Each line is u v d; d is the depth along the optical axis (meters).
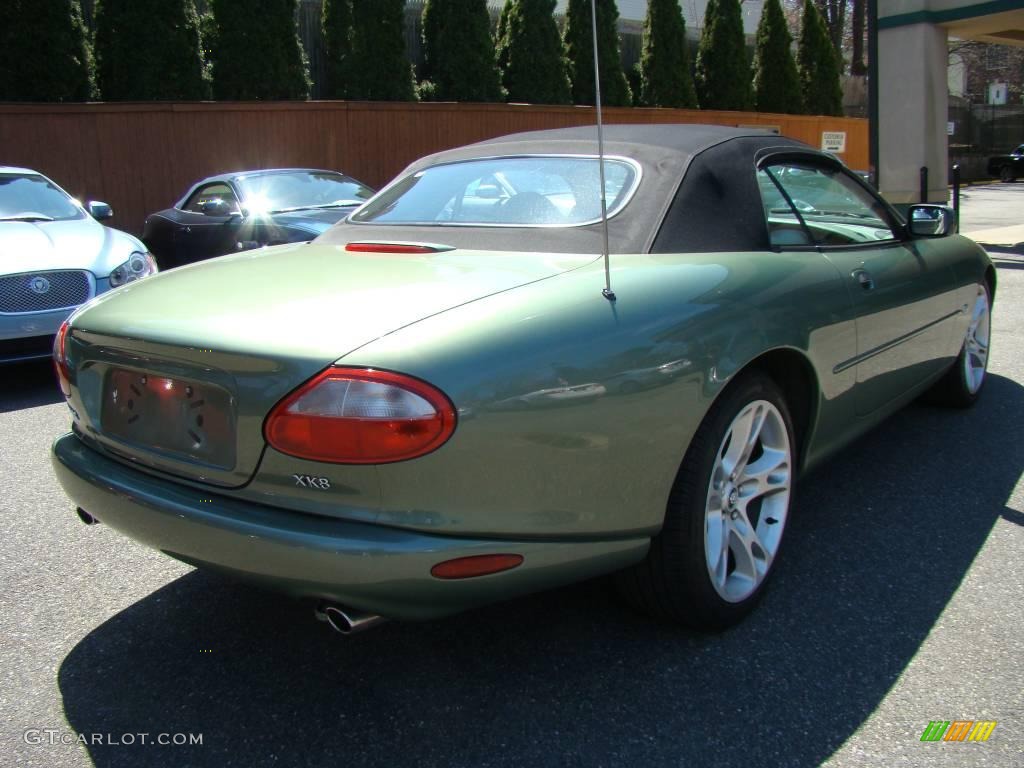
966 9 12.42
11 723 2.28
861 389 3.25
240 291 2.40
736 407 2.50
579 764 2.08
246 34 13.95
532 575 2.11
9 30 11.85
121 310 2.45
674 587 2.46
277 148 13.59
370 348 1.95
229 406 2.08
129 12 12.83
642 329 2.26
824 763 2.07
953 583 2.91
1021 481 3.77
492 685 2.41
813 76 24.72
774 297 2.67
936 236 3.78
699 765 2.07
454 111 15.33
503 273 2.38
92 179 12.17
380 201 3.44
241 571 2.07
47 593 2.97
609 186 2.86
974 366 4.73
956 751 2.10
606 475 2.18
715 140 3.04
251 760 2.12
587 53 18.69
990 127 35.53
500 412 1.98
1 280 5.44
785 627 2.66
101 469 2.41
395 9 15.25
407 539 1.94
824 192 3.38
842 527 3.34
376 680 2.45
